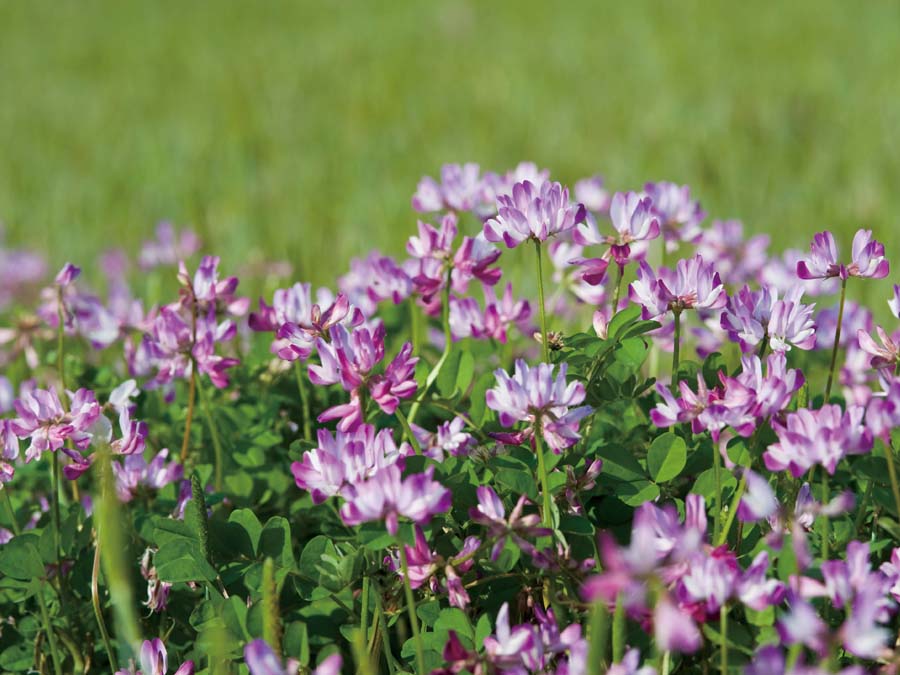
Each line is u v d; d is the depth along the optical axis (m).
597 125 2.15
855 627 0.70
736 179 1.66
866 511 0.78
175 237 1.59
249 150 2.08
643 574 0.68
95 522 0.79
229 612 0.74
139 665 0.76
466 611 0.75
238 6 4.36
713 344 0.86
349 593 0.76
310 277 1.12
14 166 2.15
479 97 2.51
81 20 4.23
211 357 0.82
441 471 0.75
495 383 0.80
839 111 2.08
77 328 0.92
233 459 0.84
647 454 0.77
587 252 1.07
